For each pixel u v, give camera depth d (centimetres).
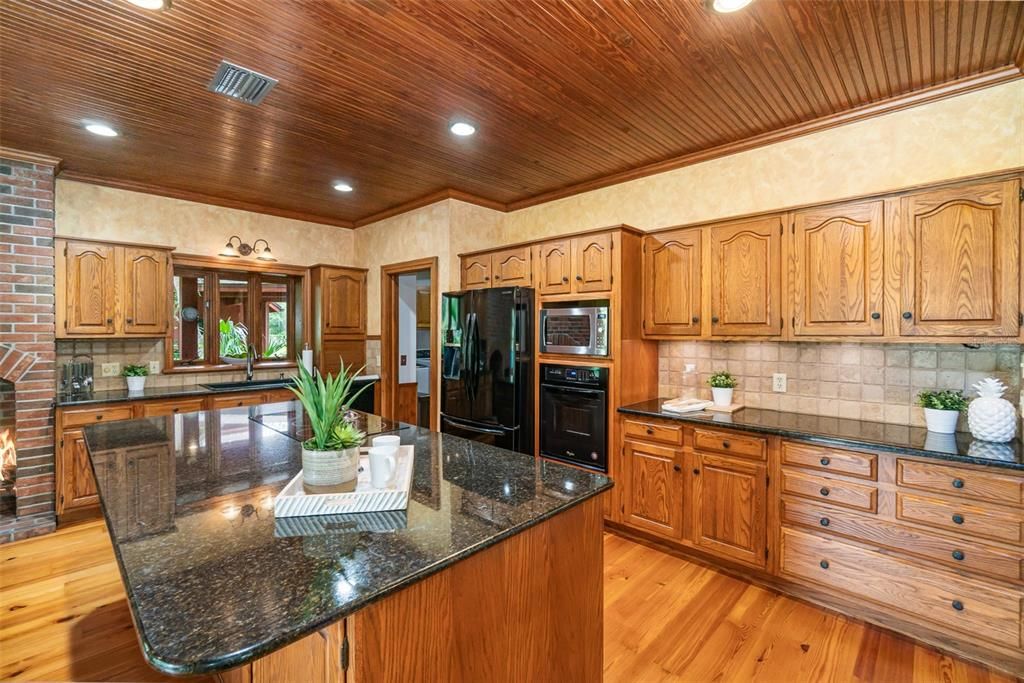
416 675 100
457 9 185
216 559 102
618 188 375
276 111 269
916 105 248
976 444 210
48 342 324
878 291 236
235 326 470
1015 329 201
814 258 256
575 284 333
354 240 536
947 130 240
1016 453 194
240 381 463
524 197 433
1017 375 225
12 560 281
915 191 225
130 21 190
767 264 272
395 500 131
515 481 156
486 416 371
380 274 493
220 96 253
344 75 233
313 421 141
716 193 321
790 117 275
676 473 283
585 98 254
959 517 194
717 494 266
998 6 182
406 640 99
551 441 348
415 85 242
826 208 252
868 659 198
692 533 277
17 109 264
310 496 127
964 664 194
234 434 226
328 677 97
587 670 147
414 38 204
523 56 217
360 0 180
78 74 230
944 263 218
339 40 205
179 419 263
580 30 198
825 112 268
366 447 199
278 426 245
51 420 325
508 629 122
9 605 236
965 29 196
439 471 167
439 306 426
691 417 278
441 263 422
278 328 501
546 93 250
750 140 301
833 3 181
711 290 294
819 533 231
